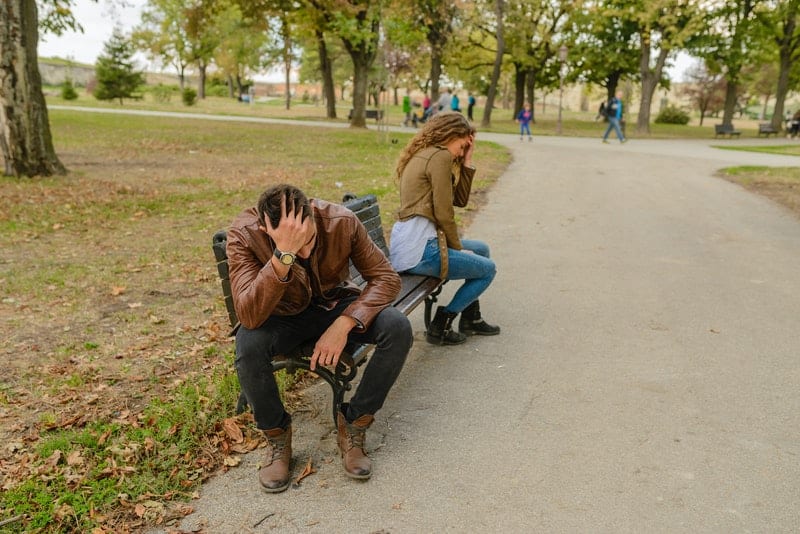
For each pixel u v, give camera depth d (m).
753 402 3.46
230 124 28.14
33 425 3.17
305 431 3.19
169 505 2.62
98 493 2.62
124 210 8.59
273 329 2.80
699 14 28.94
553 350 4.17
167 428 3.07
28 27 10.77
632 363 3.96
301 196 2.53
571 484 2.76
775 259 6.41
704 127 45.44
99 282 5.47
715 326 4.57
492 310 4.93
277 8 25.88
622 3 32.28
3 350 4.05
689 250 6.78
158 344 4.18
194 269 5.88
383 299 2.82
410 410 3.40
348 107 60.56
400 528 2.49
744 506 2.61
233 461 2.90
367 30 20.86
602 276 5.80
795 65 39.16
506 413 3.36
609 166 14.70
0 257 6.22
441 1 30.78
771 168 14.09
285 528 2.50
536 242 7.10
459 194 4.21
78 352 4.03
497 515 2.56
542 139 24.91
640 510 2.58
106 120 27.58
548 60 43.12
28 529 2.42
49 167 11.38
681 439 3.10
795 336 4.38
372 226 4.30
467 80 58.19
